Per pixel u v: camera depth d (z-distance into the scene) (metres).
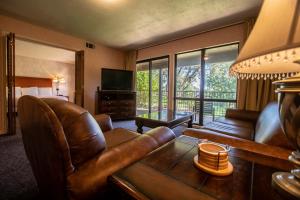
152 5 2.56
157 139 1.18
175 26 3.36
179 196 0.56
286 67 0.75
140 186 0.61
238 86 3.21
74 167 0.77
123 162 0.86
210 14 2.85
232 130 2.00
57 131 0.69
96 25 3.35
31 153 1.01
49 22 3.22
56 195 0.82
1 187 1.38
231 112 2.79
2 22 2.95
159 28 3.47
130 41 4.39
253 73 0.78
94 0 2.44
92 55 4.54
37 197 1.27
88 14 2.87
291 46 0.37
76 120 0.78
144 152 1.00
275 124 1.20
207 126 2.18
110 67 5.02
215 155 0.69
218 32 3.48
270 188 0.60
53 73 6.87
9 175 1.57
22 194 1.30
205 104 4.00
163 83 4.86
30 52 5.48
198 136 1.22
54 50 5.21
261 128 1.69
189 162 0.80
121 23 3.23
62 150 0.69
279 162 0.80
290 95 0.51
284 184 0.56
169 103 4.44
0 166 1.74
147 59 4.99
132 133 1.73
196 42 3.83
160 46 4.56
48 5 2.58
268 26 0.46
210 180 0.65
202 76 3.88
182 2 2.47
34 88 6.11
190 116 3.08
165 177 0.67
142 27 3.43
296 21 0.38
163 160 0.82
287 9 0.41
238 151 0.95
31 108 0.79
